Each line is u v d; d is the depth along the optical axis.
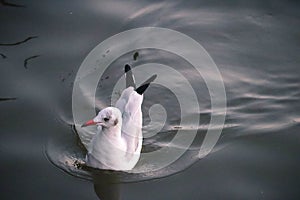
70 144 11.34
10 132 11.46
